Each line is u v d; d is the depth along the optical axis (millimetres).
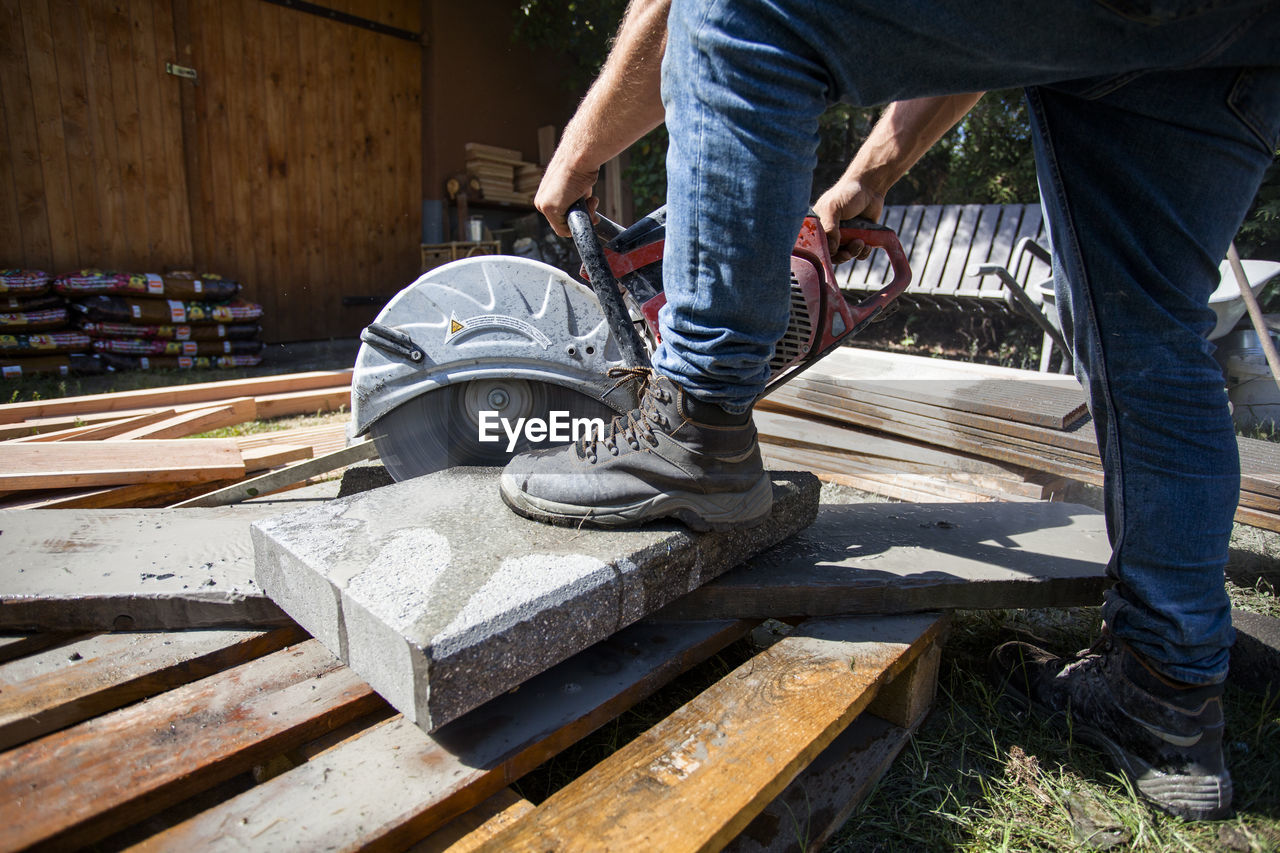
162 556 1531
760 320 1223
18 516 1729
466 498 1556
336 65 7090
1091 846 1225
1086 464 2451
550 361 1975
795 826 1152
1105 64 1044
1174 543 1254
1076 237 1285
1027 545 1762
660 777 1044
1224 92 1134
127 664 1271
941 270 5887
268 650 1397
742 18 1022
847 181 1789
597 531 1391
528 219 8297
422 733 1166
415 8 7590
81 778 1027
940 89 1084
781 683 1270
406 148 7766
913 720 1477
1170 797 1279
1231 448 1266
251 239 6816
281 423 3863
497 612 1080
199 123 6344
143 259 6156
